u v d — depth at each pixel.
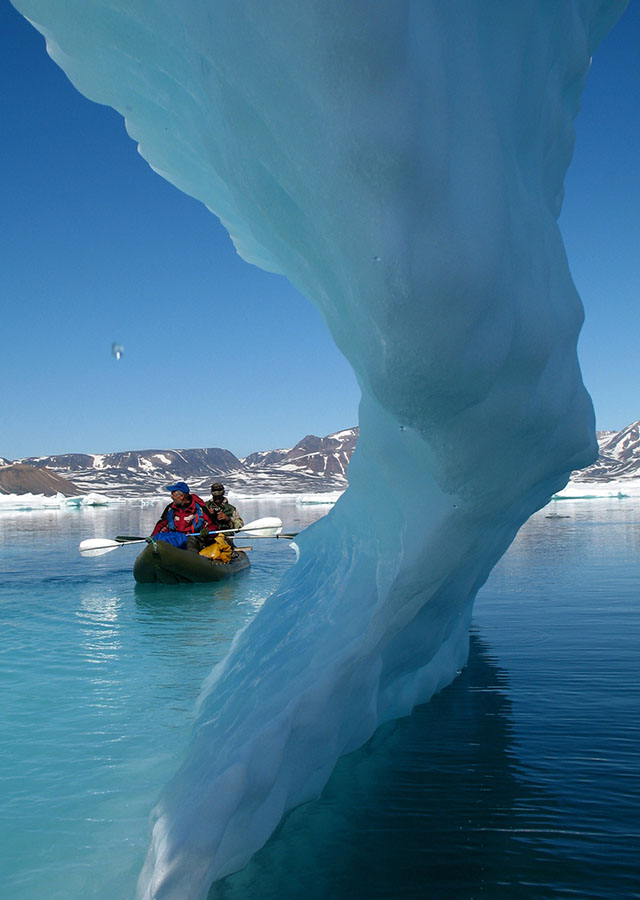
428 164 1.32
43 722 2.93
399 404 1.55
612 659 3.71
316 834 1.87
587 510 25.61
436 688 3.16
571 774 2.21
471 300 1.39
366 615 2.14
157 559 7.66
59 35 2.19
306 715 1.81
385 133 1.27
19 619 5.68
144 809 2.06
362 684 2.19
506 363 1.67
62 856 1.79
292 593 3.17
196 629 5.18
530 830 1.84
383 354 1.47
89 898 1.58
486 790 2.11
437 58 1.41
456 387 1.49
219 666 3.41
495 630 4.59
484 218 1.46
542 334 1.72
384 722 2.80
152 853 1.62
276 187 1.73
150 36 1.92
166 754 2.52
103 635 4.97
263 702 1.99
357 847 1.79
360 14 1.22
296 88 1.39
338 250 1.50
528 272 1.75
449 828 1.87
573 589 6.27
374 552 2.46
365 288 1.39
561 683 3.28
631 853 1.71
